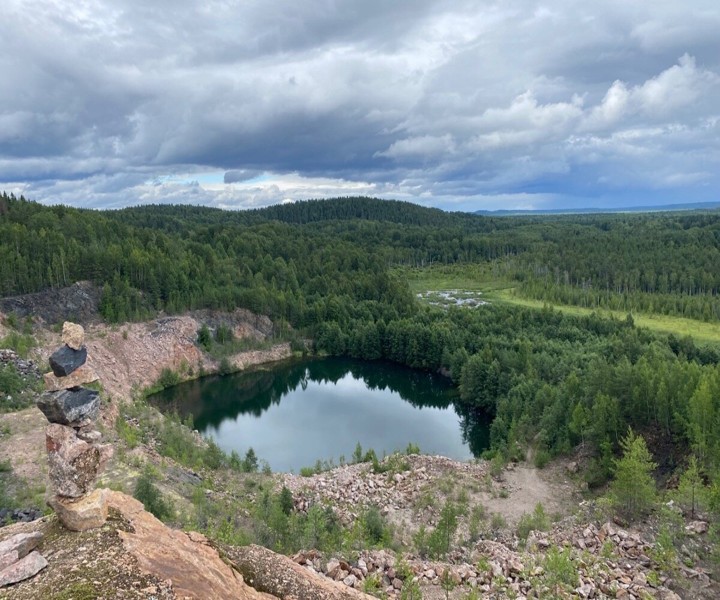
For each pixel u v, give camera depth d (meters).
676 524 34.97
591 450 57.09
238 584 15.59
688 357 91.88
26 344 78.69
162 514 33.56
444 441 76.44
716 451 44.16
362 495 50.97
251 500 46.69
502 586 25.55
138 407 73.19
